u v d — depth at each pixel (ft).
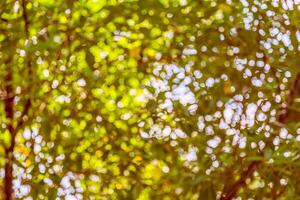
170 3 12.17
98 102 11.93
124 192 11.77
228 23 12.04
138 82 12.55
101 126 11.95
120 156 11.85
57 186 11.62
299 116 11.03
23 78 10.96
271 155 9.50
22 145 11.65
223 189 10.77
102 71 12.08
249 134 10.94
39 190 11.54
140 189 11.64
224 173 10.68
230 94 11.59
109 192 11.85
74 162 11.74
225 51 11.98
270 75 11.68
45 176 11.61
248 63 11.80
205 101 11.57
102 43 12.07
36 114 11.43
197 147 11.19
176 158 11.29
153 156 11.46
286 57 11.75
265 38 11.91
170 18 12.12
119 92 12.19
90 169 11.82
